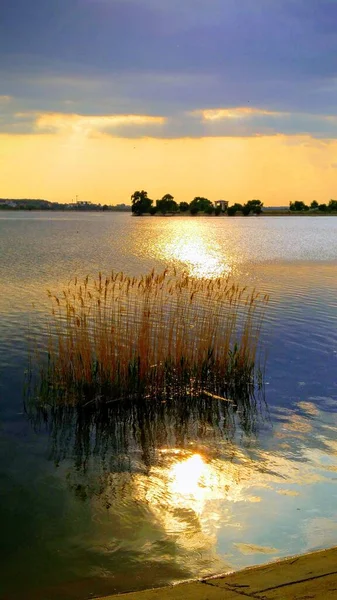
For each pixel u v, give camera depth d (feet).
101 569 24.03
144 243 215.51
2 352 54.49
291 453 35.09
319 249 191.62
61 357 44.37
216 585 19.17
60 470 33.14
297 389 46.44
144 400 44.11
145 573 23.70
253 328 64.23
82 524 27.43
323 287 96.73
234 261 147.23
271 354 55.36
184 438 37.68
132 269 125.59
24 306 75.92
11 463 33.94
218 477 32.01
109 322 61.52
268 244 215.51
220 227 386.73
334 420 40.32
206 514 27.99
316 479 31.50
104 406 42.98
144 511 28.48
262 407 42.96
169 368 45.52
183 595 18.60
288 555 24.34
